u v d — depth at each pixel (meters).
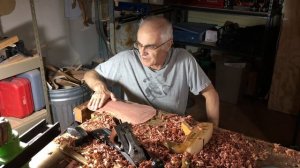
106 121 1.10
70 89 2.14
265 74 3.11
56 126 0.90
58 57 2.70
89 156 0.90
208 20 3.71
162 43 1.31
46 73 2.29
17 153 0.78
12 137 0.79
